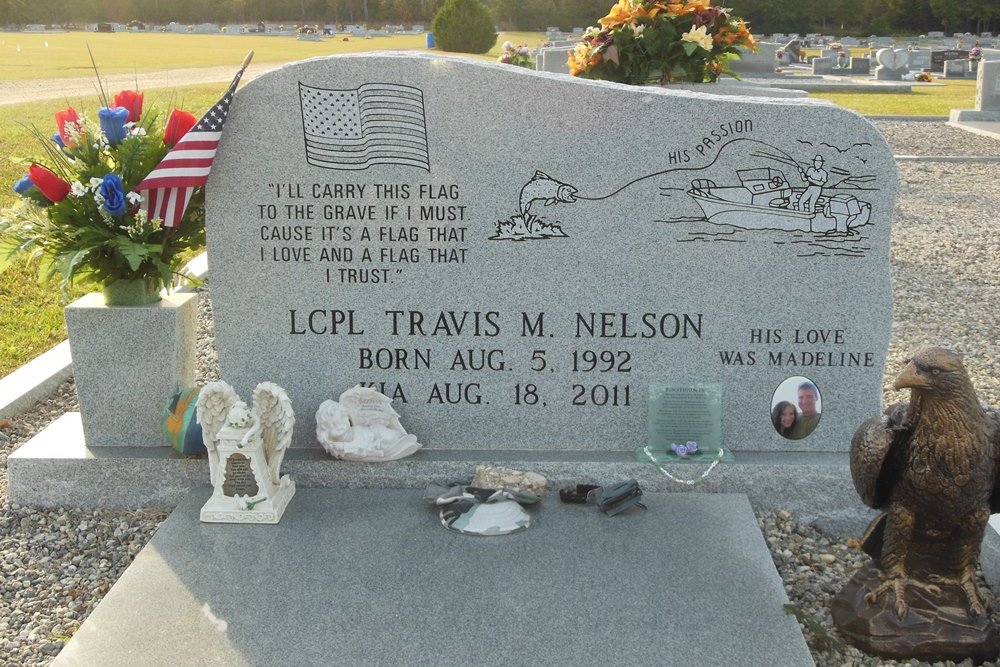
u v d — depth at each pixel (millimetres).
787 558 4824
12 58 40062
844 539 5145
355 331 5414
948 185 15602
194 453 5285
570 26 80625
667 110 5070
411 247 5293
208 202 5273
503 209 5223
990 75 22844
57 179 5109
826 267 5211
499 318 5355
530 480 5066
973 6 76312
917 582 4047
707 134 5090
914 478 3848
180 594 4199
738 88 11734
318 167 5207
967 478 3770
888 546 4035
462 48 45594
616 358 5375
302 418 5520
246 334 5441
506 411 5469
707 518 4895
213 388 4867
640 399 5418
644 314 5309
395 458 5293
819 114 5043
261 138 5184
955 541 4008
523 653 3793
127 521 5207
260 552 4555
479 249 5277
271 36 71438
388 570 4398
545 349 5379
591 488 5109
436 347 5410
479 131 5133
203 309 9172
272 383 5027
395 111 5117
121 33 71625
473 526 4754
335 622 3994
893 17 80312
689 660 3756
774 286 5246
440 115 5121
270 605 4113
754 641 3875
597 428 5461
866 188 5109
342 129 5152
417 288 5340
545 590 4234
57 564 4812
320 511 4984
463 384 5449
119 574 4723
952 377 3701
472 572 4383
